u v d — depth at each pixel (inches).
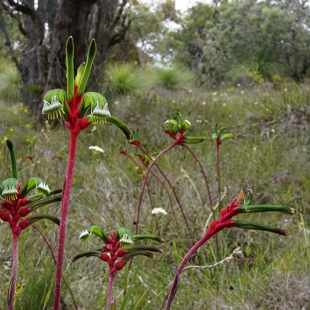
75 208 168.2
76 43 335.3
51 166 205.5
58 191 52.8
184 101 357.7
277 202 182.7
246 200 53.6
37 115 328.5
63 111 43.5
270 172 210.8
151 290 109.6
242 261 140.3
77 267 127.0
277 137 265.0
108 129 277.3
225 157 227.9
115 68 541.3
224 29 787.4
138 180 191.5
